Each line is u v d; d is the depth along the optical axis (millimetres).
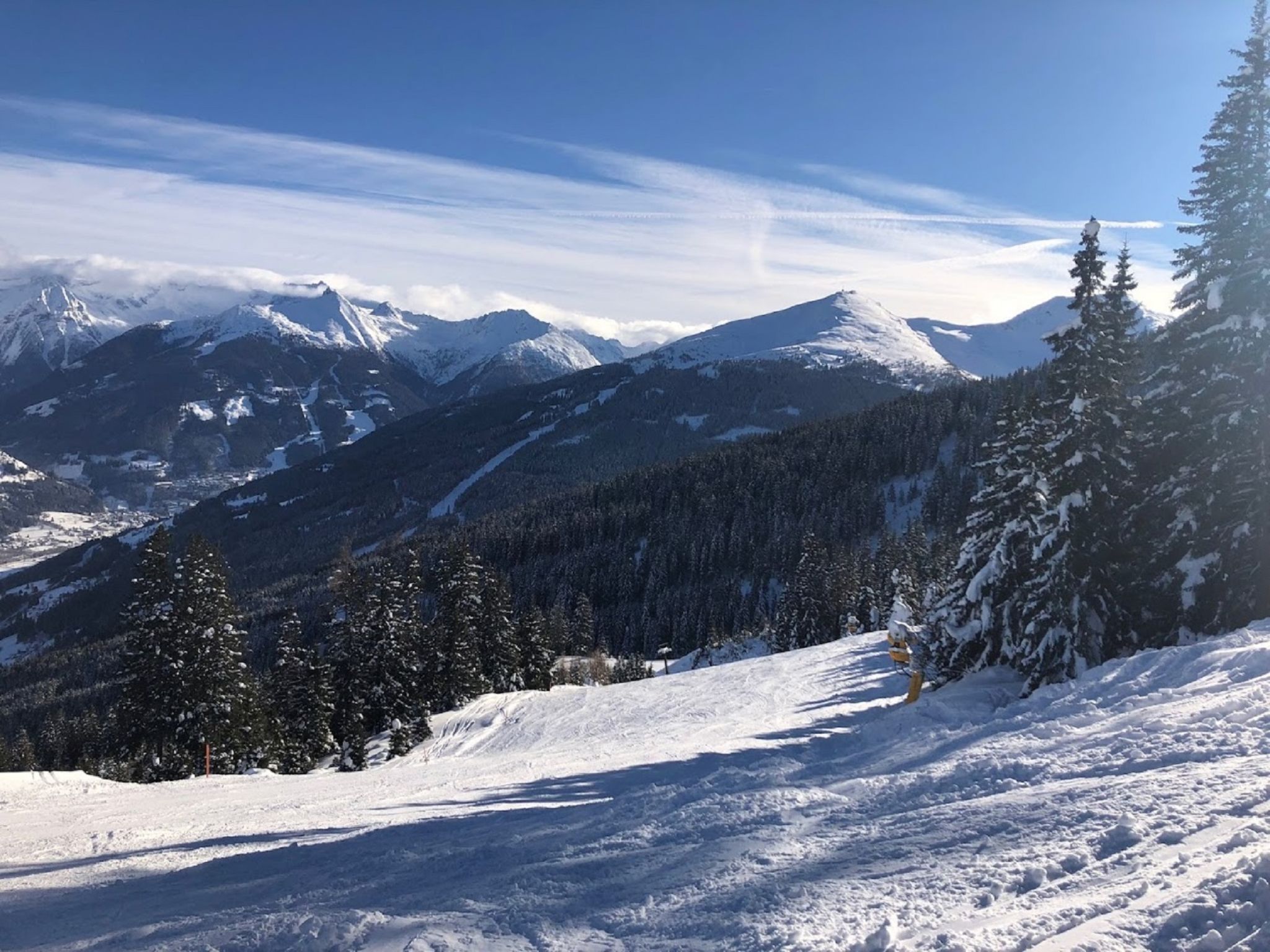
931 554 86125
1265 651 13016
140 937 9594
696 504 150625
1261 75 21422
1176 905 5594
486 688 57312
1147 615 22844
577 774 23250
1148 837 7008
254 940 8531
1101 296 22562
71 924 10820
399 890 9969
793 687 42781
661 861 9586
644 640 116188
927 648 27219
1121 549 22875
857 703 34750
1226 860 6121
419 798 21969
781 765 16062
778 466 154250
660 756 25047
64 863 15781
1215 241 22000
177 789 26281
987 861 7406
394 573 52844
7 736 105250
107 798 24250
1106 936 5434
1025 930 5781
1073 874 6684
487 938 7734
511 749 37688
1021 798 9141
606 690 50156
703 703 41219
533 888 9180
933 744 14289
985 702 21375
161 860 15000
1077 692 15102
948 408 159375
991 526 25406
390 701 50406
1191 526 21812
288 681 48938
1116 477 22609
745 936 6848
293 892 10648
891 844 8594
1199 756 9078
